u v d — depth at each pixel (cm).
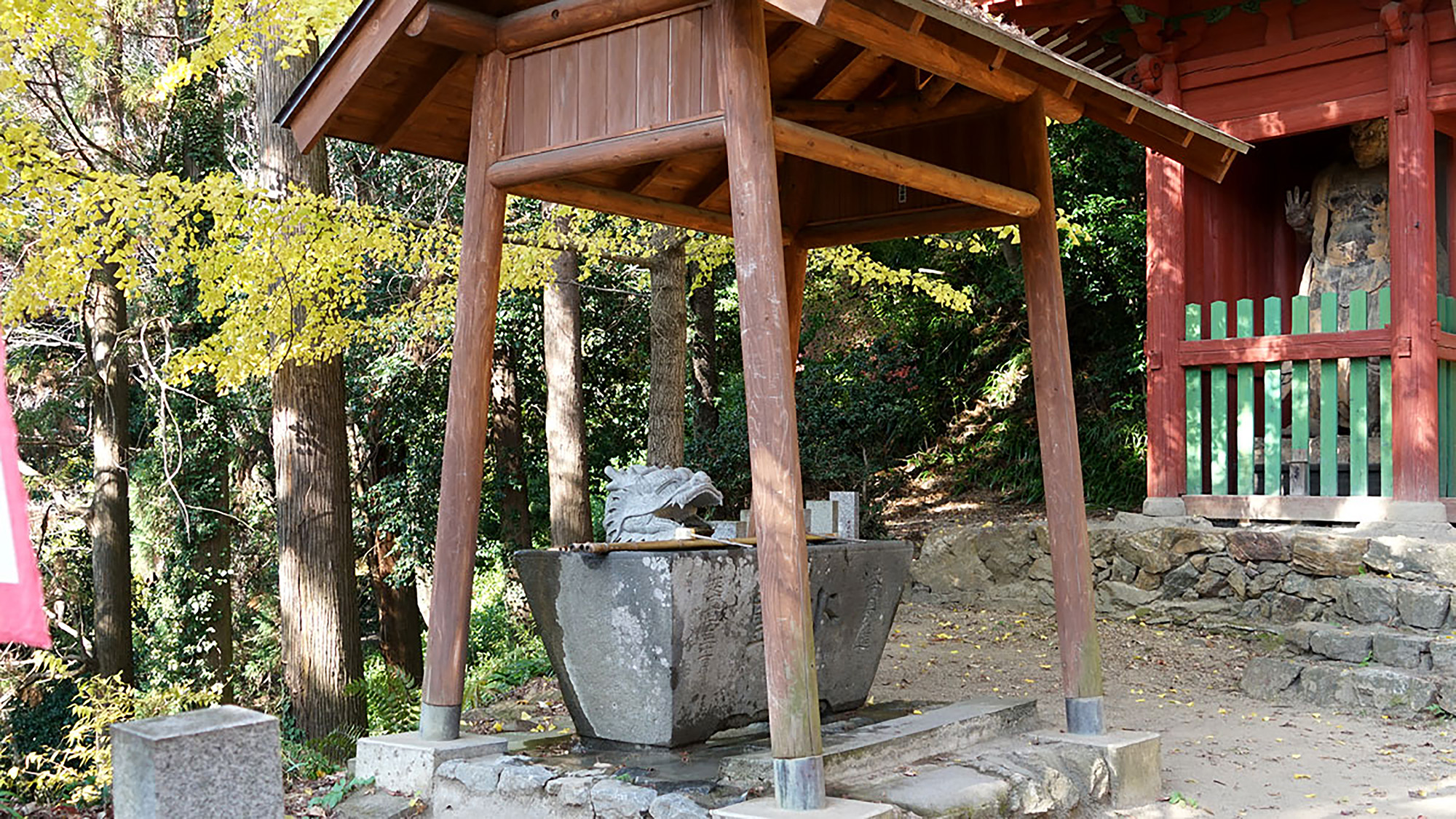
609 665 530
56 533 1584
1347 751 625
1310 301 982
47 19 720
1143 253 1423
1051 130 1448
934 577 1065
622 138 484
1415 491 866
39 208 837
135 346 1451
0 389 288
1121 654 855
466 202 535
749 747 532
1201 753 623
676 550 524
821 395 1536
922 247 1664
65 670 1101
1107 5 965
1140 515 991
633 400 1872
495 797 489
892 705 631
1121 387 1502
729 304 1891
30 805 655
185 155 1395
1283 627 866
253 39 884
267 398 1580
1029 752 531
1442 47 871
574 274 1288
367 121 587
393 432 1684
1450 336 902
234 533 1781
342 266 822
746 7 452
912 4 416
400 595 1794
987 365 1659
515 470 1784
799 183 679
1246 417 952
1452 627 767
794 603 427
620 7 484
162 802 288
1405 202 873
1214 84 974
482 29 520
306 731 976
